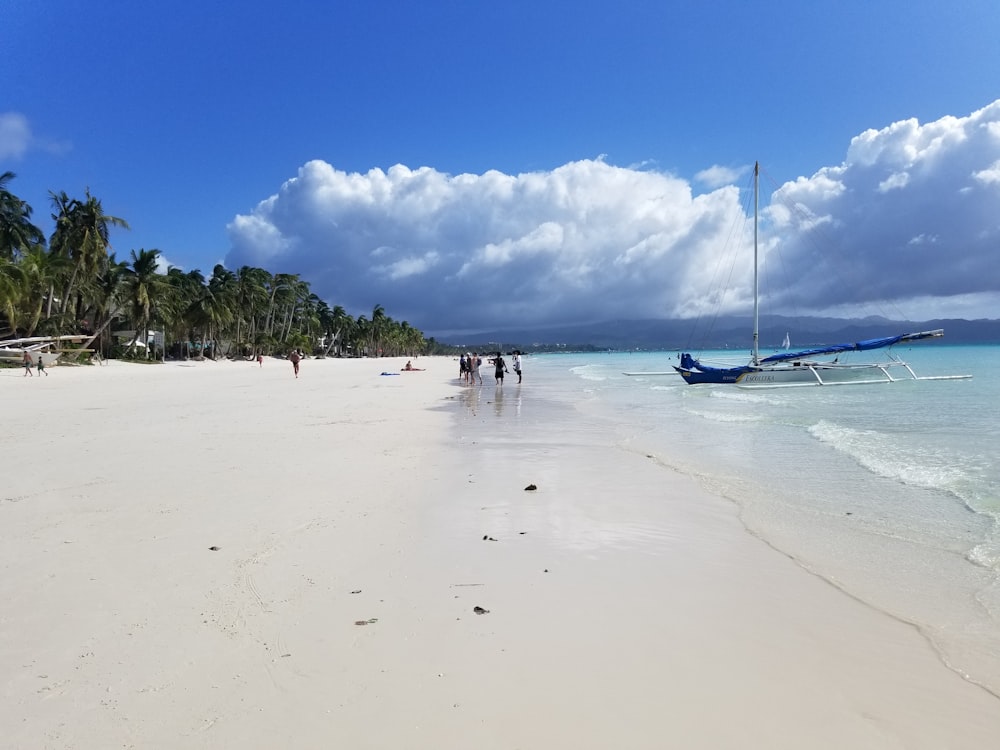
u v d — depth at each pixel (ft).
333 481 28.32
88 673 11.54
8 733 9.75
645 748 9.73
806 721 10.58
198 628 13.42
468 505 24.70
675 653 12.84
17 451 35.40
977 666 12.55
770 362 114.52
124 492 25.59
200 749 9.49
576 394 90.33
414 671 11.89
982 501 25.48
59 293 175.63
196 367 204.33
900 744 10.02
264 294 284.82
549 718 10.47
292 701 10.79
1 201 155.02
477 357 135.03
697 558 18.84
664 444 41.11
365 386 106.73
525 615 14.52
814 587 16.58
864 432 45.65
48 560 17.46
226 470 30.35
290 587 15.85
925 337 110.42
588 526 22.08
